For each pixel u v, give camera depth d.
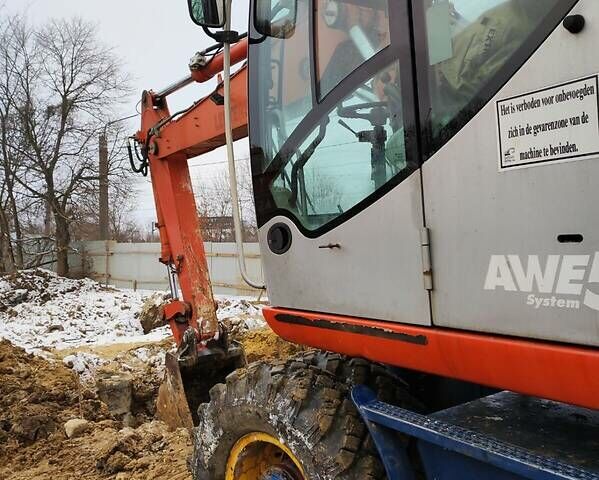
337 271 2.48
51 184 23.52
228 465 3.07
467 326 1.96
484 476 2.05
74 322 14.34
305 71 2.69
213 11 2.92
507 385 1.86
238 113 4.24
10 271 21.30
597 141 1.61
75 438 5.53
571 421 2.25
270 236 2.86
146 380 7.39
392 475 2.26
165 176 5.50
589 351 1.64
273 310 2.80
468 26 1.96
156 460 4.88
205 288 5.54
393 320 2.23
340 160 2.47
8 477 4.91
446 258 2.02
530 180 1.76
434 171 2.05
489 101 1.87
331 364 2.82
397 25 2.21
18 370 6.93
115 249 23.30
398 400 2.67
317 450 2.40
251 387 2.79
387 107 2.26
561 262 1.69
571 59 1.66
